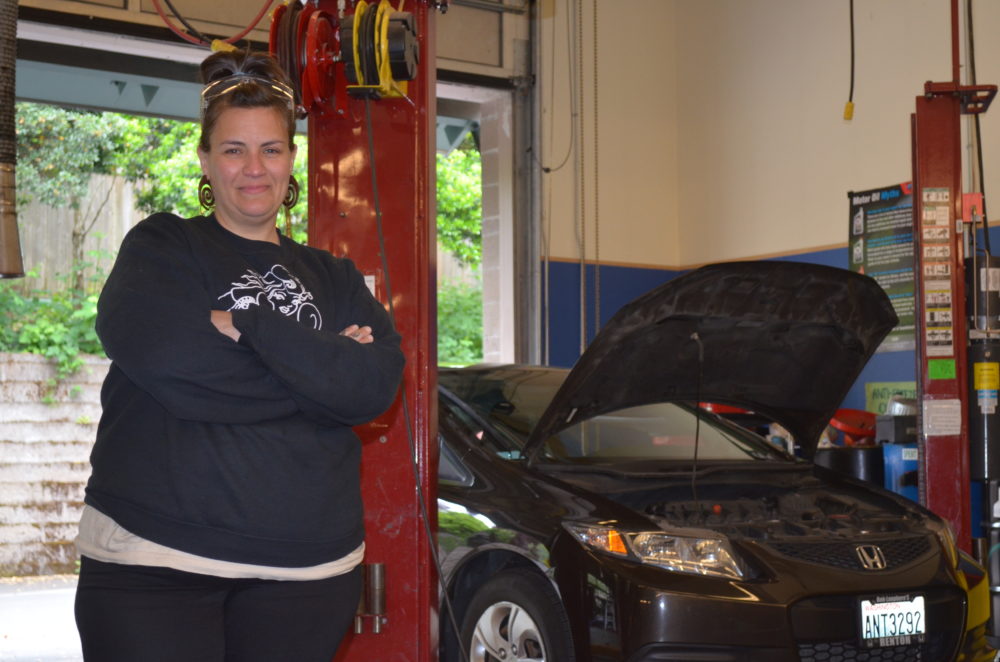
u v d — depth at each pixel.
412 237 3.15
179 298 1.79
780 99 8.94
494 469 4.12
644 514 3.70
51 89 7.93
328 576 1.87
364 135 3.18
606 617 3.42
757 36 9.14
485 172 9.26
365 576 3.09
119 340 1.75
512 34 9.01
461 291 15.95
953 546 4.01
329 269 2.08
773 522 3.87
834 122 8.48
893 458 6.34
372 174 3.03
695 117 9.75
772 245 9.02
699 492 4.31
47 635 5.80
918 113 5.36
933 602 3.64
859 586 3.50
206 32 7.61
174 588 1.75
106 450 1.81
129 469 1.78
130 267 1.82
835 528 3.94
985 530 5.27
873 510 4.20
